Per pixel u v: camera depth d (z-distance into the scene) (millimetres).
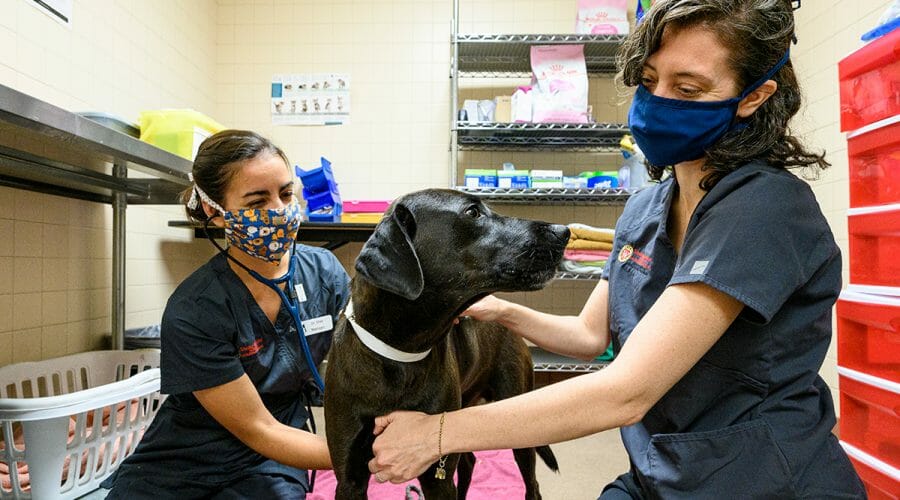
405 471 861
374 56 3814
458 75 3699
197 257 3553
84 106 2514
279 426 1304
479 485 2025
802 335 892
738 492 876
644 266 1086
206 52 3711
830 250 870
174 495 1289
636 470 1030
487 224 1061
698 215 910
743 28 818
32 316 2230
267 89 3844
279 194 1353
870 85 1541
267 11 3834
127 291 2850
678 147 930
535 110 3283
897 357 1438
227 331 1298
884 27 1483
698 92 876
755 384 890
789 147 935
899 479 1405
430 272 1021
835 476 900
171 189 2510
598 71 3771
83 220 2508
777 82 895
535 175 3305
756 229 814
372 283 961
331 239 3299
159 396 1876
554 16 3766
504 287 1055
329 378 1109
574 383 822
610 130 3316
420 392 1076
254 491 1306
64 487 1436
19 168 1837
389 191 3834
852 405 1621
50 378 2041
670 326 808
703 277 801
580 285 3725
